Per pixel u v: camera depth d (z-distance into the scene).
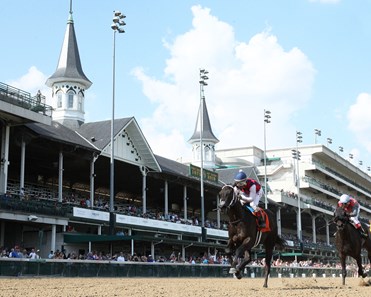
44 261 22.81
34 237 34.47
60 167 36.34
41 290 12.29
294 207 74.81
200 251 51.09
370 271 42.25
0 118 31.77
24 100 31.95
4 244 33.22
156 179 50.75
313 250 71.81
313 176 87.12
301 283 19.34
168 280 22.27
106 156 41.06
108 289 12.70
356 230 15.66
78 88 51.88
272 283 19.64
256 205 12.69
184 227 46.50
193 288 13.22
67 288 13.32
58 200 35.72
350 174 106.25
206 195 58.28
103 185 53.47
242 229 12.47
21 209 30.86
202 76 49.16
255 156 90.44
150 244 41.31
